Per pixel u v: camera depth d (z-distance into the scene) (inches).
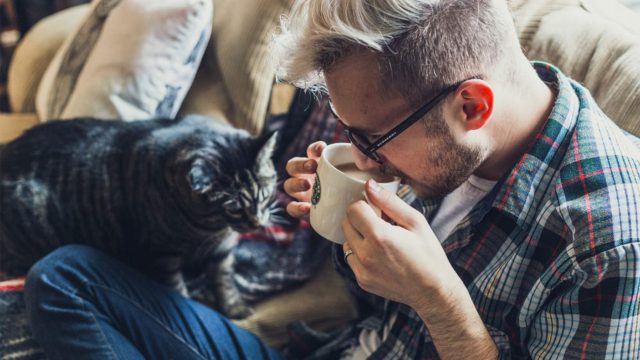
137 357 40.2
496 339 34.9
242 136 52.3
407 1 26.9
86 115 57.1
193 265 54.8
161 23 54.7
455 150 31.1
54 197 51.2
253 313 50.3
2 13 95.7
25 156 52.1
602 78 39.1
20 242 52.0
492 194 34.4
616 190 29.6
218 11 61.6
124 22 57.1
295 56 29.2
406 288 31.0
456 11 28.0
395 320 40.1
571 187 30.8
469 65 28.8
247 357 41.7
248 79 56.2
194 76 59.7
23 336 44.5
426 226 30.9
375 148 31.4
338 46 28.0
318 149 40.3
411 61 28.0
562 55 41.3
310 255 53.7
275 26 54.9
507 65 30.5
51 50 72.8
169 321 41.3
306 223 54.9
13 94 74.8
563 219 30.8
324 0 27.9
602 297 28.6
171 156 48.5
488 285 34.4
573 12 43.5
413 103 29.3
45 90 66.4
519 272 33.2
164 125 52.8
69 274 40.3
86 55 61.1
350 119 30.8
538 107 33.1
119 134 52.2
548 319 31.2
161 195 48.7
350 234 31.3
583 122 32.4
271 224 54.9
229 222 50.6
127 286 41.5
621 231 28.5
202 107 58.7
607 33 40.4
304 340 46.6
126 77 55.7
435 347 36.1
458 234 35.6
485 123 30.2
